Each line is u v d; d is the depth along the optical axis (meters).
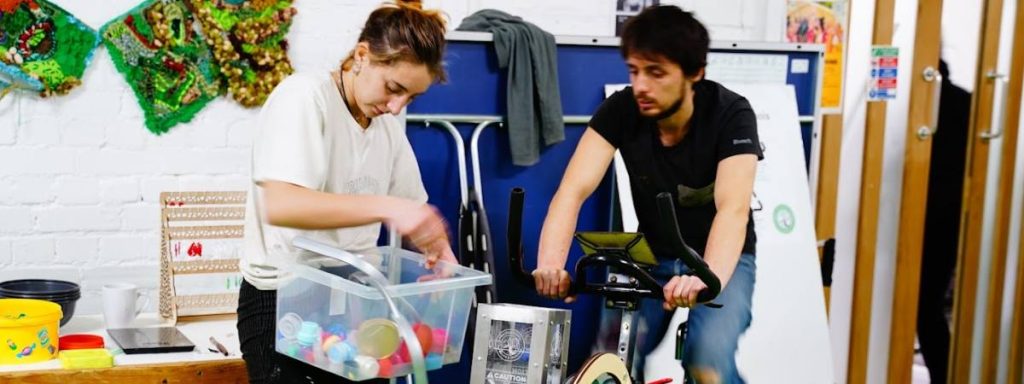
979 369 4.37
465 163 2.90
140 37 2.97
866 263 3.93
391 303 1.80
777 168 3.37
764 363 3.28
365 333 1.89
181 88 3.04
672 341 3.06
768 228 3.34
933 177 4.20
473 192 2.89
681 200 2.55
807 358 3.37
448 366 2.96
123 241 3.05
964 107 4.13
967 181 4.17
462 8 3.35
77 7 2.89
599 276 3.13
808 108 3.48
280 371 2.09
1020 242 4.34
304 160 1.95
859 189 3.93
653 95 2.29
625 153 2.55
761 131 3.35
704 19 3.66
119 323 2.65
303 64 3.18
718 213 2.34
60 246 2.99
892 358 4.10
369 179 2.17
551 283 2.22
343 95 2.08
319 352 1.94
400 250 2.22
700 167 2.47
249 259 2.12
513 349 2.13
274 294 2.11
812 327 3.39
